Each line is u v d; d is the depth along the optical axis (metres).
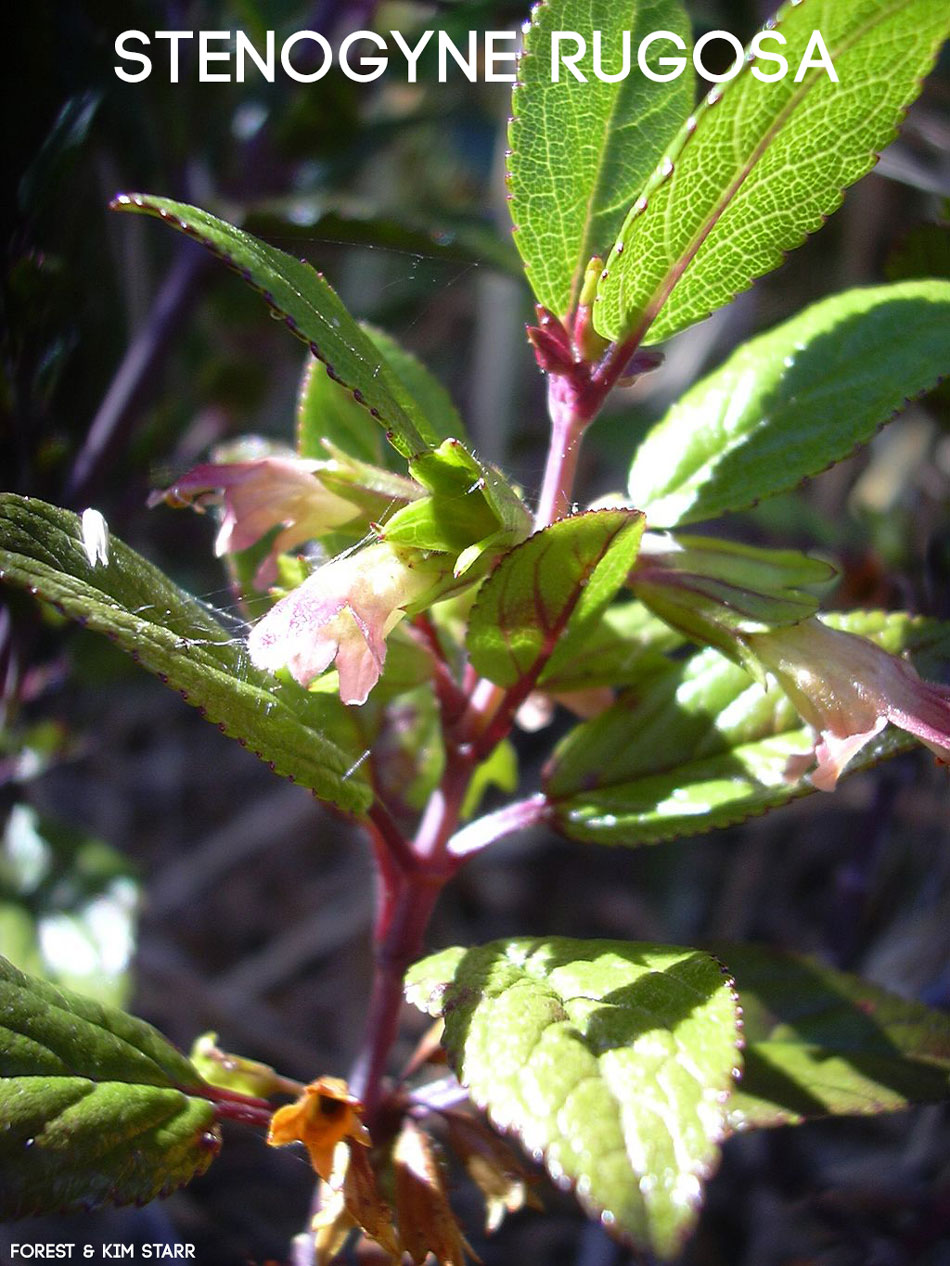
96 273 0.21
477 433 0.32
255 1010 0.27
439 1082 0.13
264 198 0.24
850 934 0.20
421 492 0.12
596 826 0.12
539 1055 0.09
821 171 0.10
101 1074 0.10
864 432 0.12
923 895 0.25
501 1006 0.09
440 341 0.35
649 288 0.10
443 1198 0.11
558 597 0.11
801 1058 0.14
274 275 0.10
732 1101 0.13
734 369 0.13
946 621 0.13
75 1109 0.10
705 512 0.13
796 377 0.13
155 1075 0.11
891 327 0.13
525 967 0.10
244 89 0.24
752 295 0.28
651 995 0.09
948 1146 0.21
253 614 0.14
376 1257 0.12
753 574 0.11
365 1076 0.13
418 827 0.15
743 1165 0.22
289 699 0.11
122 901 0.20
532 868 0.30
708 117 0.09
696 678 0.13
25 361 0.18
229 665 0.10
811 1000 0.14
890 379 0.13
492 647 0.11
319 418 0.14
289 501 0.11
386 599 0.10
